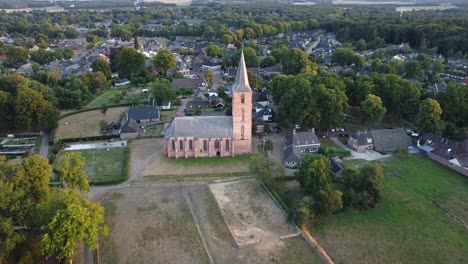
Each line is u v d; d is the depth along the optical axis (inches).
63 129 5521.7
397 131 4960.6
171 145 4510.3
